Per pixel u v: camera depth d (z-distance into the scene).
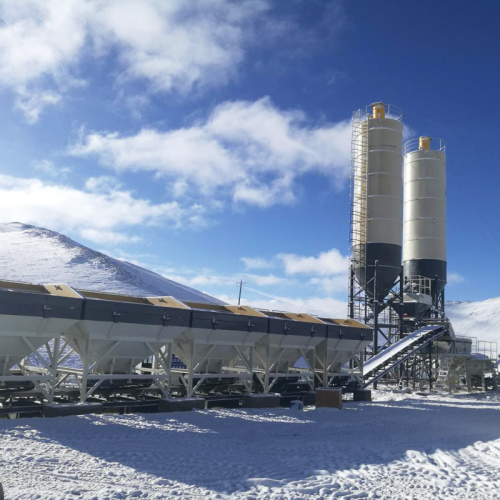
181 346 27.67
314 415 27.08
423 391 46.56
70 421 19.94
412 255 58.53
